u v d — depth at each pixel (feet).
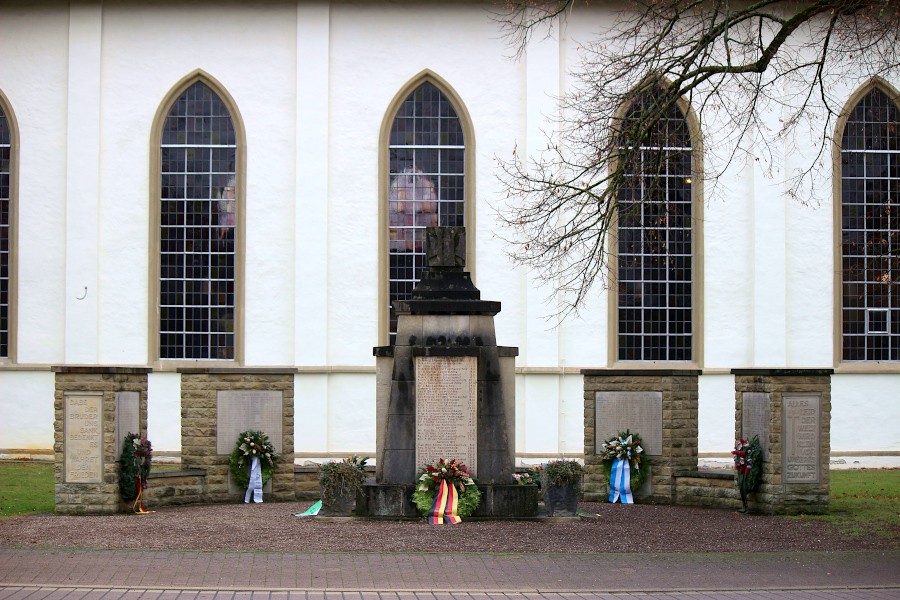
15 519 70.08
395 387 71.82
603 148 80.02
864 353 121.08
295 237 118.73
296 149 119.14
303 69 119.44
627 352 119.85
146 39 120.06
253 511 76.23
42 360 119.34
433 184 120.16
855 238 121.08
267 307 119.14
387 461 71.51
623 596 47.16
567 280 116.06
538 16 116.78
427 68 119.75
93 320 118.62
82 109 119.24
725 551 59.52
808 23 118.32
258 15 119.85
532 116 118.62
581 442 117.80
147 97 119.85
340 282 118.93
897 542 63.10
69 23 119.55
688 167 119.65
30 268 119.44
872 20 83.30
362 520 69.51
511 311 118.83
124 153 119.75
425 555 56.59
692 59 73.87
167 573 50.75
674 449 84.43
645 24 84.99
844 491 91.97
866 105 120.98
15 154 119.75
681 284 120.16
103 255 119.44
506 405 72.90
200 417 83.87
